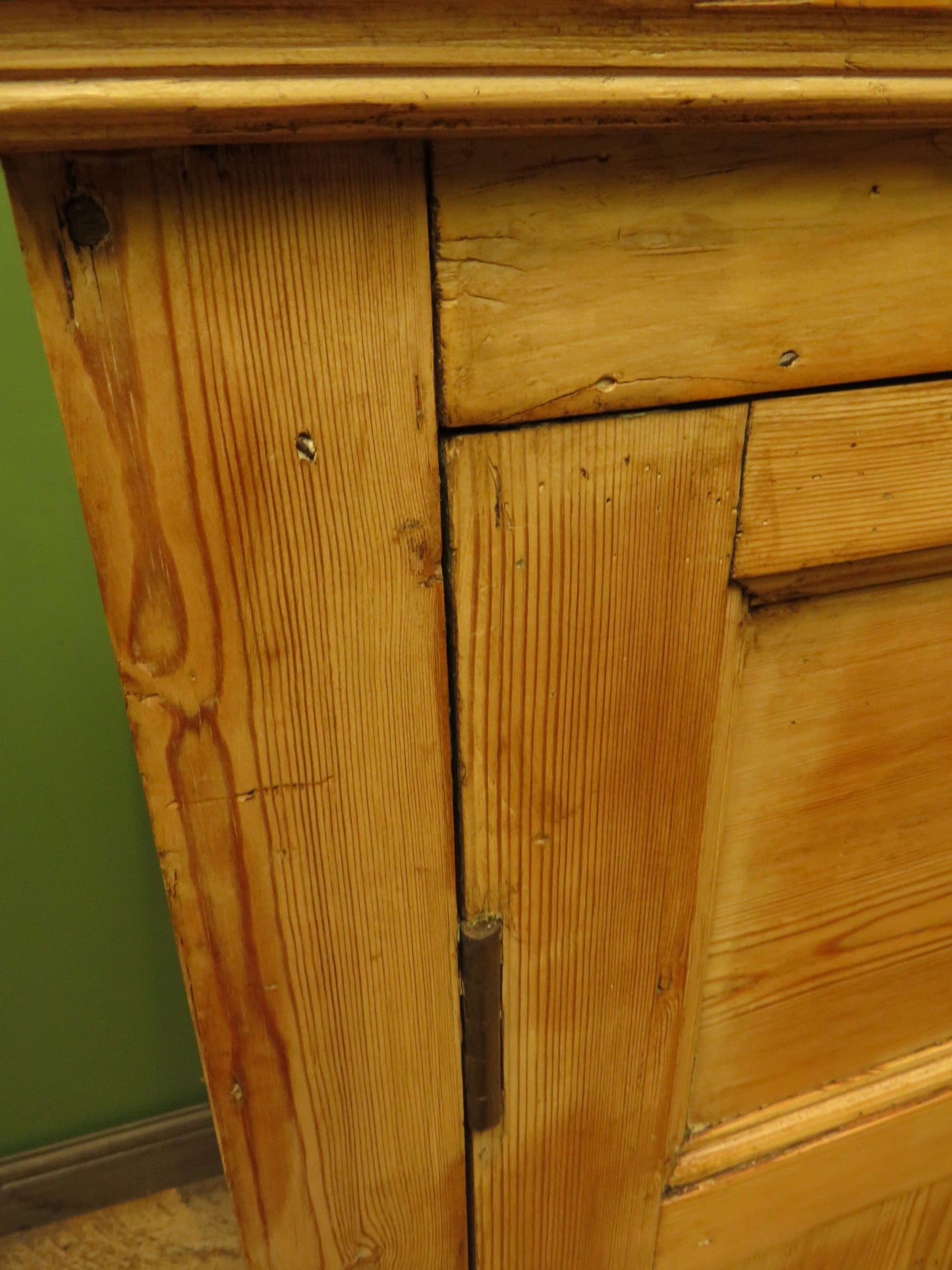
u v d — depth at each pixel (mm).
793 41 221
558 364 262
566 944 364
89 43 184
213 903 303
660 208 254
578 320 259
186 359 232
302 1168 370
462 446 263
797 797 385
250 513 251
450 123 211
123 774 669
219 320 230
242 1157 358
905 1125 507
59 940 722
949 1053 510
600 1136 425
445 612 284
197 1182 857
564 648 302
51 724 635
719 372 280
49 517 573
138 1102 823
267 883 305
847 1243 555
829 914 428
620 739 328
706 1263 504
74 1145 812
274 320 234
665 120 224
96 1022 771
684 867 370
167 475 242
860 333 290
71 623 607
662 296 264
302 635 271
